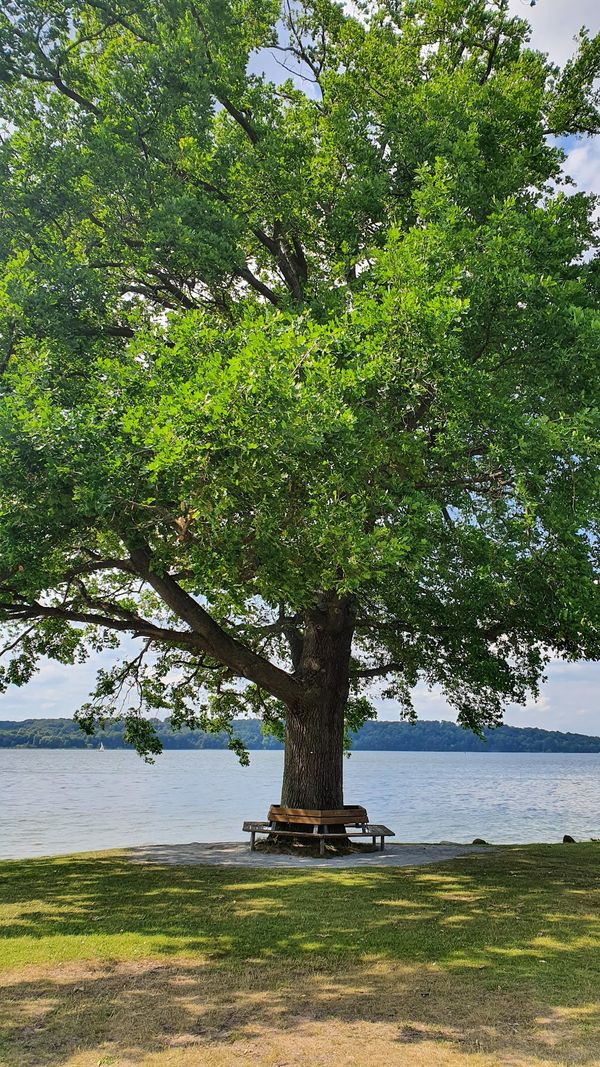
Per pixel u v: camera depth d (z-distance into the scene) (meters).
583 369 10.88
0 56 13.59
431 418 11.35
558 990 6.18
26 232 12.89
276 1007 5.82
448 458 11.40
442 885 10.47
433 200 12.00
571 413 10.92
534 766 163.88
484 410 10.41
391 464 10.48
